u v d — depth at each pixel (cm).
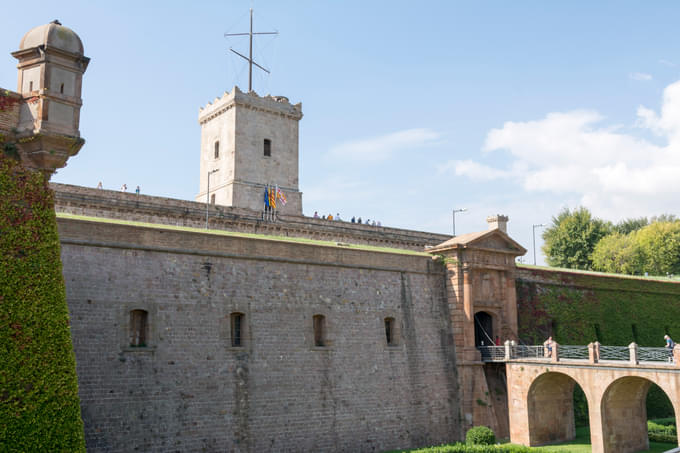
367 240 6694
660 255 9375
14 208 2339
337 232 6462
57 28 2436
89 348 3212
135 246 3497
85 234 3344
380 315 4553
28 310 2302
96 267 3344
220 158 6994
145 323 3472
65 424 2314
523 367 4669
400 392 4491
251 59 7438
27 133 2356
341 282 4394
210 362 3612
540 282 5828
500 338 5169
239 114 6875
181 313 3578
